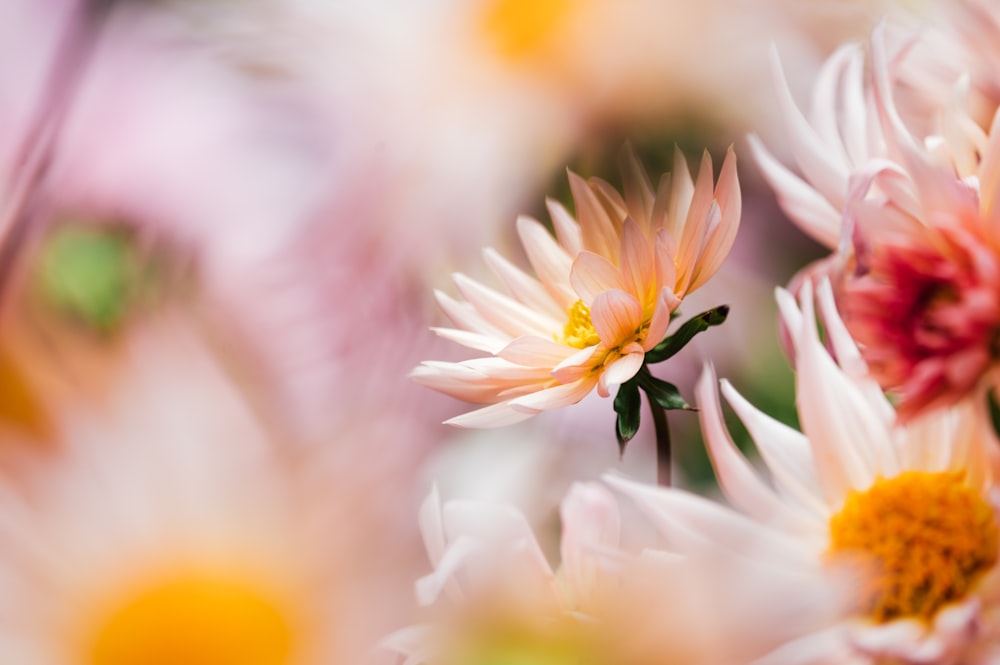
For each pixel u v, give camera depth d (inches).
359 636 19.2
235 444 19.8
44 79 23.3
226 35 23.5
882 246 18.4
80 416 19.7
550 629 18.8
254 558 19.4
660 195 20.1
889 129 19.6
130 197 22.5
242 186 22.9
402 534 19.6
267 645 19.1
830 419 19.5
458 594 19.1
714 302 21.7
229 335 20.8
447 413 20.6
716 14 22.1
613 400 20.5
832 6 22.0
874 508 19.0
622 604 18.7
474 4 23.1
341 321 21.6
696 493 20.5
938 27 21.4
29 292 20.6
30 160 22.7
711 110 21.9
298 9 23.6
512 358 19.6
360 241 22.7
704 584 18.6
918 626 18.5
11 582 19.1
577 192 20.8
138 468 19.6
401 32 23.1
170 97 23.4
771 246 21.8
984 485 19.0
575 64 22.3
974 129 20.1
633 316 19.4
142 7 23.8
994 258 17.9
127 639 19.1
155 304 20.8
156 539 19.5
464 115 22.8
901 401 18.1
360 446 19.9
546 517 20.1
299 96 23.4
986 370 17.8
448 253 22.6
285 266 22.2
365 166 23.0
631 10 22.2
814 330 19.7
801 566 18.9
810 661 18.4
